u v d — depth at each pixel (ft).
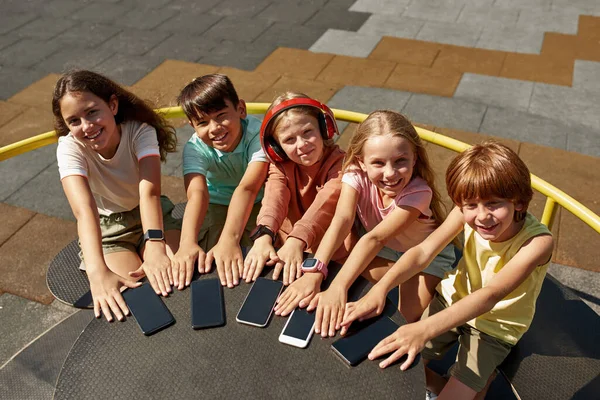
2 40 19.90
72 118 7.07
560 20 20.85
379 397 4.87
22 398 6.87
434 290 7.22
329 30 20.42
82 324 7.99
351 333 5.45
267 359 5.24
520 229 5.98
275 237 6.97
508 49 18.78
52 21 21.38
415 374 5.06
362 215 7.20
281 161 7.38
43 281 10.30
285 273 6.19
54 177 13.24
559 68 17.52
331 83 16.97
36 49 19.29
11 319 9.53
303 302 5.76
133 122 7.89
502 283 5.74
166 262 6.51
